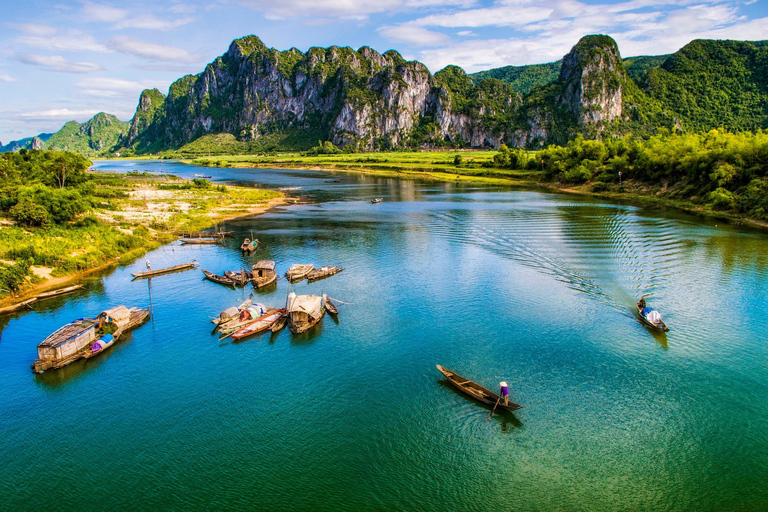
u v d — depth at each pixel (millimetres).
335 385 44062
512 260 80812
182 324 57531
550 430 37625
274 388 43750
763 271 71875
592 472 33469
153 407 41156
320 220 121500
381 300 64062
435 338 52656
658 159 155875
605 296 63344
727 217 115188
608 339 51562
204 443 36562
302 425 38500
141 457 35188
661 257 80000
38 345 47000
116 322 54375
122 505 30953
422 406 40719
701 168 136500
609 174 176500
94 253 81812
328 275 74688
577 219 116688
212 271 78188
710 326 54031
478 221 116625
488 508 30531
